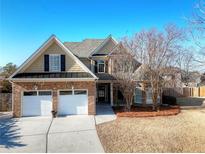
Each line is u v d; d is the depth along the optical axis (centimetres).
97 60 3108
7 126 1950
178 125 1919
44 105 2355
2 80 3125
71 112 2380
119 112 2492
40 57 2433
